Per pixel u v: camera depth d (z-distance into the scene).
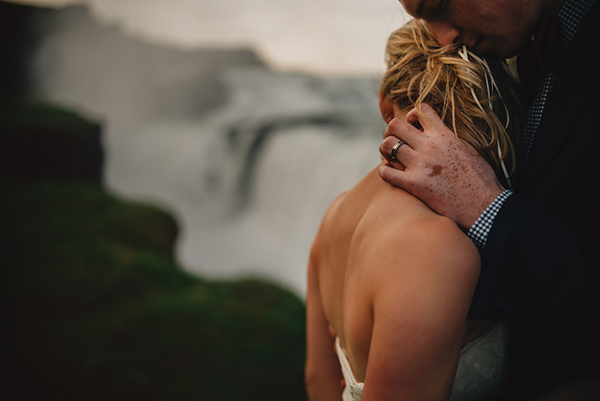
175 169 22.95
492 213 0.71
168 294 4.39
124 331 3.69
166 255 5.91
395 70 0.85
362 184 0.87
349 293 0.73
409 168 0.73
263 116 23.39
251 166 18.75
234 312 4.07
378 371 0.59
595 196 0.73
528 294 0.71
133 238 6.07
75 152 9.05
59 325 3.80
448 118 0.77
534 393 0.79
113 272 4.58
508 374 0.79
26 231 5.64
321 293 0.98
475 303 0.70
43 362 3.33
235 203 19.42
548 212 0.72
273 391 3.20
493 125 0.76
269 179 17.31
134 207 7.01
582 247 0.68
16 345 3.51
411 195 0.72
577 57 0.76
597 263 0.66
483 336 0.77
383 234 0.66
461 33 0.78
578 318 0.68
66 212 6.50
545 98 0.81
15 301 4.04
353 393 0.84
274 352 3.58
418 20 0.86
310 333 1.08
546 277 0.68
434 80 0.76
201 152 21.58
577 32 0.77
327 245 0.93
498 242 0.69
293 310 4.29
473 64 0.76
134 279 4.56
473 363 0.77
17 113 9.62
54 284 4.25
